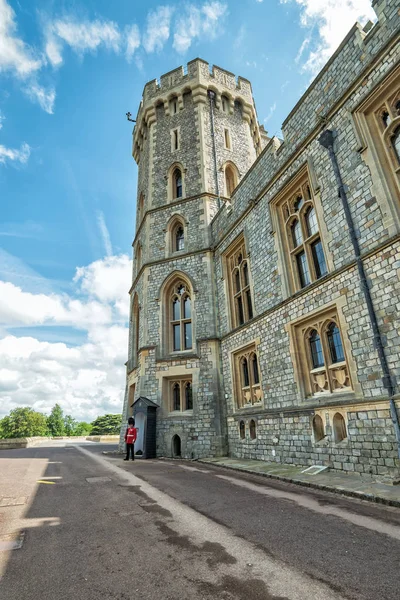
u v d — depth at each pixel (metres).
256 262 12.87
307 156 10.50
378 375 7.52
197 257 16.73
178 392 15.37
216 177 18.62
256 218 13.16
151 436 14.40
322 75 10.13
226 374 14.27
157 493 6.66
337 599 2.74
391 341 7.32
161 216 18.70
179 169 19.61
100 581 3.15
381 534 4.12
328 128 9.69
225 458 12.68
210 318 15.38
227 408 13.88
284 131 11.82
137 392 16.05
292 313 10.59
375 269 7.85
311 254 10.47
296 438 9.78
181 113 20.80
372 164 8.19
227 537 4.18
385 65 8.10
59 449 20.72
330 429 8.61
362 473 7.55
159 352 15.87
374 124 8.47
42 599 2.85
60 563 3.54
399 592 2.82
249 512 5.25
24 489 7.08
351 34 9.15
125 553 3.76
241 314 14.53
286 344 10.72
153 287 17.31
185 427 14.21
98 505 5.75
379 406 7.36
